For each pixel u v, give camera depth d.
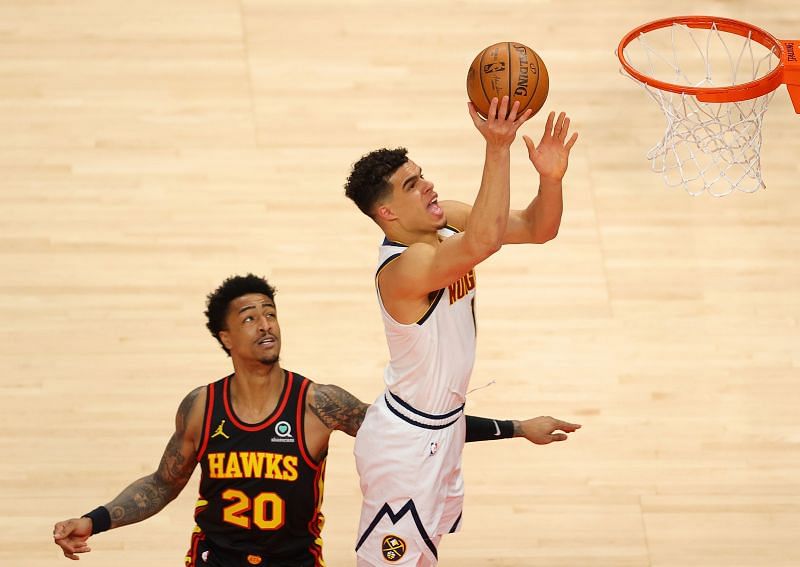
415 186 11.98
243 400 12.68
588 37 25.61
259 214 21.67
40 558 16.41
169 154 22.78
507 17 26.14
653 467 17.89
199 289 20.33
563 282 20.73
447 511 13.20
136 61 24.80
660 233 21.61
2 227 21.30
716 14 25.95
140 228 21.36
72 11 25.92
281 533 12.52
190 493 17.61
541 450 18.20
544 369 19.28
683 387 19.05
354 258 20.97
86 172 22.36
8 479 17.44
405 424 12.48
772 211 22.05
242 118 23.59
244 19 25.89
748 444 18.23
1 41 25.09
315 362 19.14
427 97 24.17
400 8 26.33
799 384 19.14
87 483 17.38
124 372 19.02
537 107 11.52
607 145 23.22
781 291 20.66
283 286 20.41
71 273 20.56
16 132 23.11
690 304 20.39
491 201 10.67
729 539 16.89
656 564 16.53
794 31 25.45
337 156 22.83
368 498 12.82
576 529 17.00
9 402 18.53
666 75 24.41
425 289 11.48
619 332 19.91
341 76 24.61
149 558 16.52
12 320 19.80
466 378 12.52
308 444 12.62
